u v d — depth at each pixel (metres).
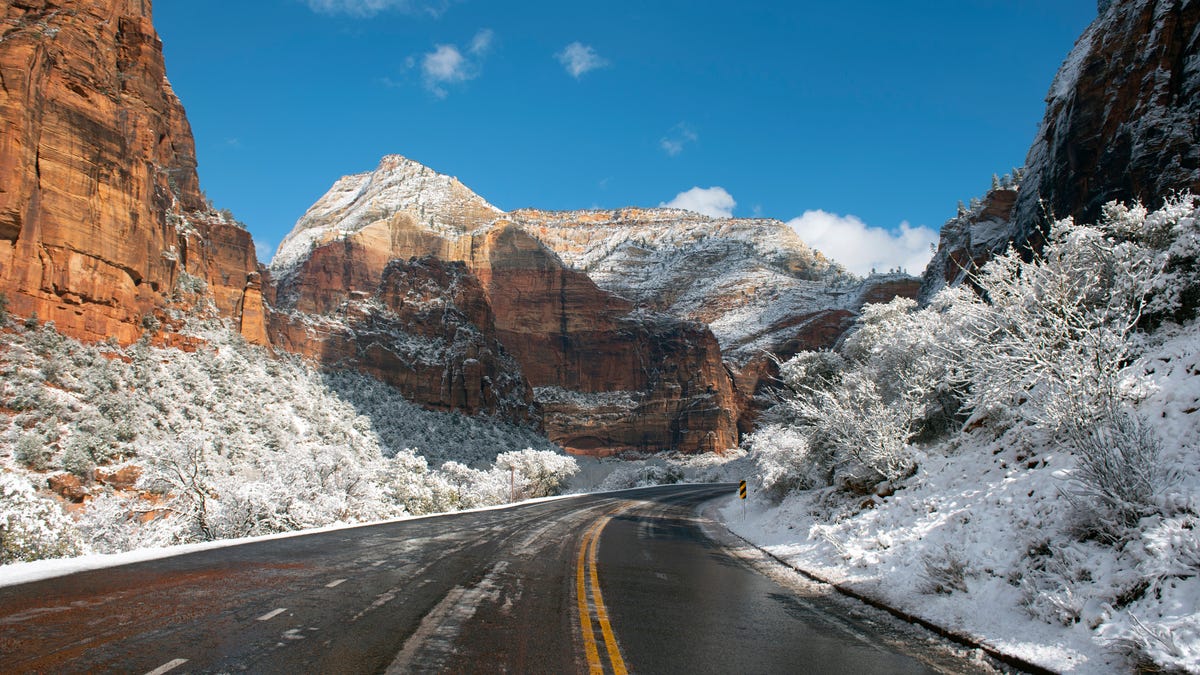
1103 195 42.25
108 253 37.59
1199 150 36.53
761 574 14.02
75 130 36.12
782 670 6.08
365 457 54.75
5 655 4.95
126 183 39.91
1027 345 10.77
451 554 13.30
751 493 41.94
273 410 47.75
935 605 9.16
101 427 30.23
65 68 36.19
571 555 14.62
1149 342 13.19
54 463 27.41
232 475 34.62
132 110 42.91
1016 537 9.80
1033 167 55.94
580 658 5.98
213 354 46.44
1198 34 38.78
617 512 34.22
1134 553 7.39
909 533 12.75
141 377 36.50
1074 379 9.95
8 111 32.19
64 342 33.56
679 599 9.86
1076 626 6.99
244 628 6.27
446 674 5.22
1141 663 5.71
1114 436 8.50
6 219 31.70
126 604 6.98
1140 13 42.66
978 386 13.20
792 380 31.08
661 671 5.73
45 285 33.56
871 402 18.72
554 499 45.09
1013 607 8.16
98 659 4.99
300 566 10.53
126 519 24.39
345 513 24.58
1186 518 7.23
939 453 17.25
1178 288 13.44
